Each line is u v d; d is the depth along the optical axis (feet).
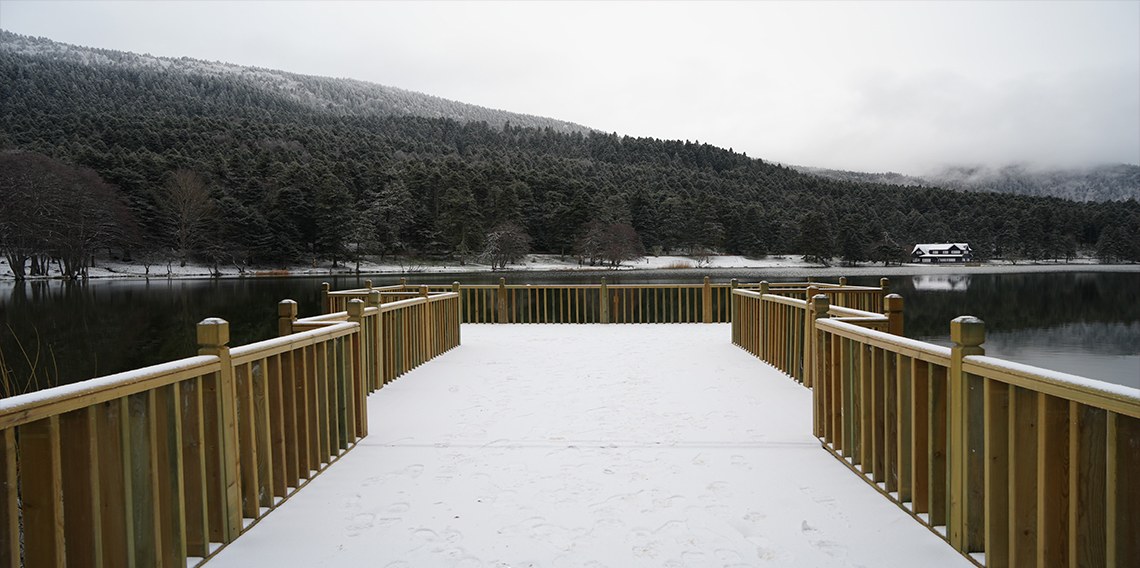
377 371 15.79
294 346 9.09
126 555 5.74
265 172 208.44
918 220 314.55
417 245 211.20
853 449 9.73
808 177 435.53
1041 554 5.67
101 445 5.65
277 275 163.32
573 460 10.42
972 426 6.83
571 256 226.17
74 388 5.06
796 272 188.24
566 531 7.71
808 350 15.99
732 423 12.60
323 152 277.44
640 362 20.31
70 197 129.80
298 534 7.70
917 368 7.97
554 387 16.42
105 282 127.75
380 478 9.66
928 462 7.74
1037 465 5.98
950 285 124.77
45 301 80.59
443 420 13.12
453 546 7.34
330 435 10.53
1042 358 50.93
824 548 7.20
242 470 8.00
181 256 160.66
